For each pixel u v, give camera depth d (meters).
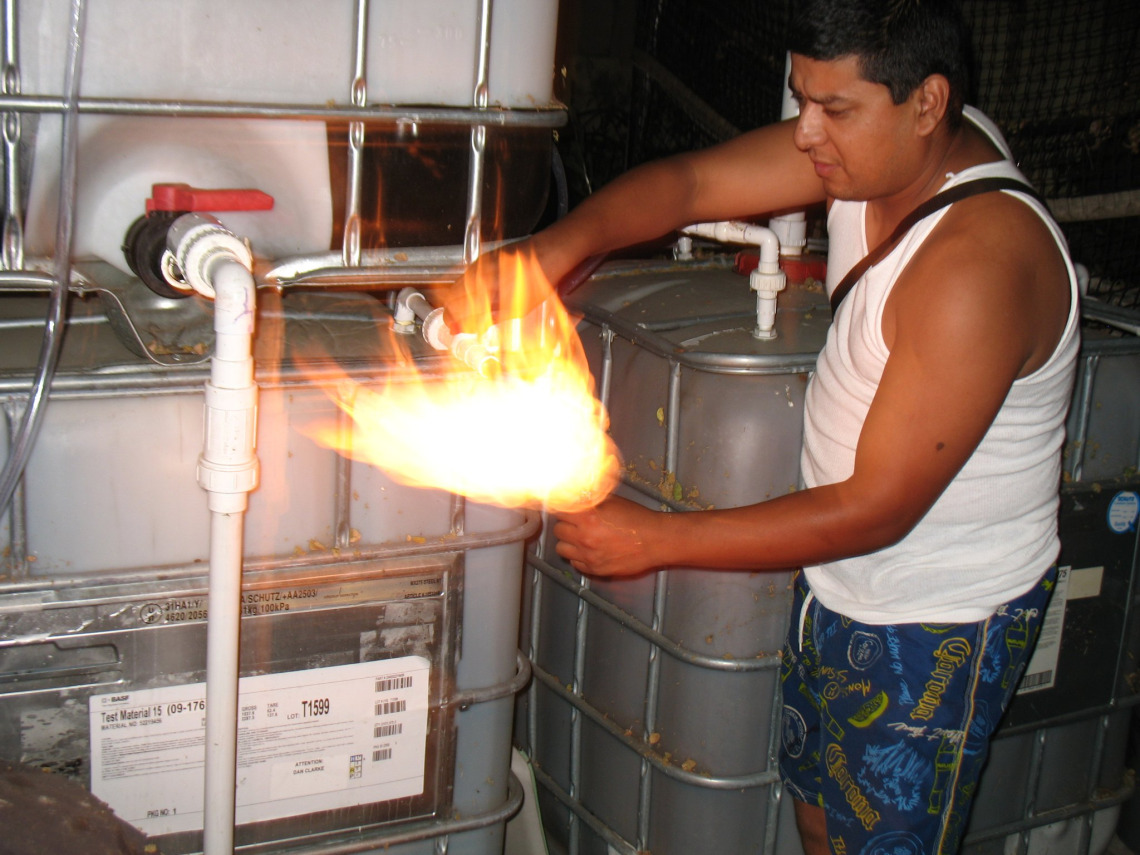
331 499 1.27
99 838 1.13
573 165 3.10
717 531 1.22
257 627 1.28
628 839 1.77
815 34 1.09
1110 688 1.85
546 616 1.90
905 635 1.31
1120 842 2.12
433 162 1.21
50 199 1.07
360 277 1.21
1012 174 1.19
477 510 1.36
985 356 1.10
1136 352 1.68
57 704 1.22
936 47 1.10
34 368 1.12
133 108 1.04
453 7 1.16
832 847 1.44
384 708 1.37
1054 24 3.44
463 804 1.48
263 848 1.36
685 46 4.23
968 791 1.38
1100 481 1.72
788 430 1.48
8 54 1.00
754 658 1.57
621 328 1.63
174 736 1.28
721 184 1.50
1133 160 3.34
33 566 1.17
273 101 1.11
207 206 1.08
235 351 1.05
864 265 1.27
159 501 1.20
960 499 1.26
